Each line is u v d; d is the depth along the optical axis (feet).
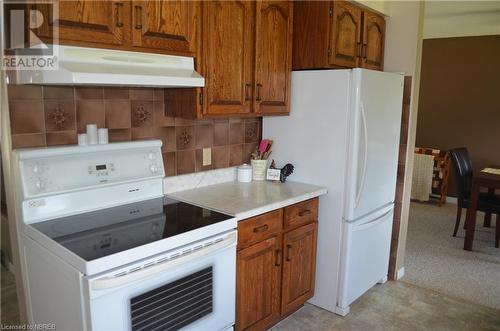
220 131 8.49
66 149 5.93
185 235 5.40
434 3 12.69
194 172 8.11
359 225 8.39
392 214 9.89
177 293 5.44
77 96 6.19
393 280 10.40
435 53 18.93
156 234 5.33
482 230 14.88
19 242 5.83
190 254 5.43
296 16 8.47
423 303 9.19
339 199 8.20
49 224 5.67
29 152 5.58
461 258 12.07
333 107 8.06
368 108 8.05
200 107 6.68
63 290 4.91
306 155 8.62
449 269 11.21
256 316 7.28
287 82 8.42
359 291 8.92
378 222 9.10
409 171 10.14
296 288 8.16
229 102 7.16
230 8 6.90
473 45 17.94
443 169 18.44
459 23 15.65
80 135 6.15
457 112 18.74
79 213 6.19
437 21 15.35
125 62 5.49
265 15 7.57
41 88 5.80
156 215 6.24
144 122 7.10
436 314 8.71
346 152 8.00
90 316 4.51
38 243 5.32
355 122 7.79
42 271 5.33
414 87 9.75
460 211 13.94
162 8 5.90
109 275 4.58
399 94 9.30
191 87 6.66
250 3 7.25
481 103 18.11
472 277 10.69
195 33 6.40
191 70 6.42
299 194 7.76
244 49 7.27
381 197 9.20
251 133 9.23
